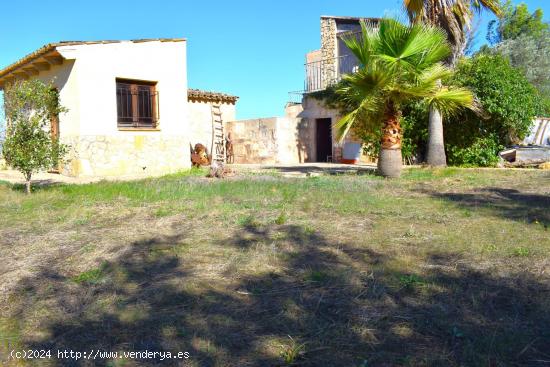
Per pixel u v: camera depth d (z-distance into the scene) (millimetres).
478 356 2643
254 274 4016
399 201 7539
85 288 3799
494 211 6559
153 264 4344
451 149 14656
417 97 10594
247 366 2625
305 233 5352
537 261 4176
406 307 3299
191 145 18922
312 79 21859
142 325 3141
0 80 14430
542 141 16391
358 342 2840
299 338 2904
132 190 8719
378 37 10484
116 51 12117
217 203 7363
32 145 8367
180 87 13617
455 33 13297
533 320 3062
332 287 3682
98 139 11867
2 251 4816
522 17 32344
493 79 13391
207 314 3266
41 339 3008
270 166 16438
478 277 3824
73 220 6285
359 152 18125
